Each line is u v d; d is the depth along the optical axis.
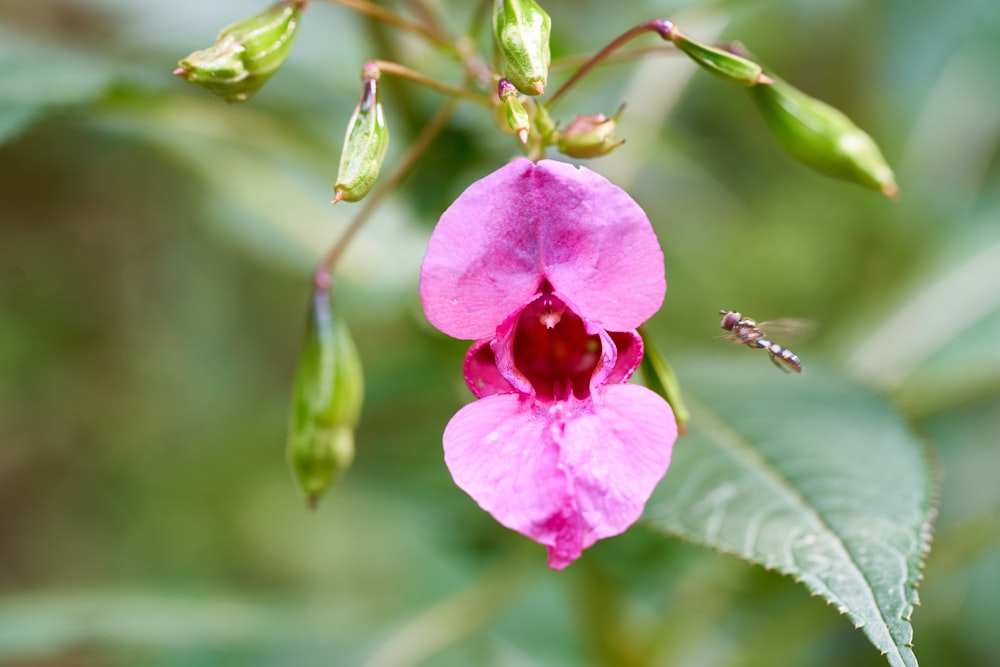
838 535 0.32
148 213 0.51
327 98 0.38
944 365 0.38
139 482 0.52
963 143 0.42
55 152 0.48
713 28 0.38
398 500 0.40
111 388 0.52
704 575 0.38
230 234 0.40
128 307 0.52
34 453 0.52
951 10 0.43
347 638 0.38
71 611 0.38
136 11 0.40
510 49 0.31
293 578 0.51
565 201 0.31
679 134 0.38
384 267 0.37
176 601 0.39
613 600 0.37
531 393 0.31
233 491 0.52
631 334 0.31
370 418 0.40
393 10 0.36
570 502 0.30
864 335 0.39
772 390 0.35
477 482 0.31
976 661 0.41
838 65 0.45
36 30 0.47
